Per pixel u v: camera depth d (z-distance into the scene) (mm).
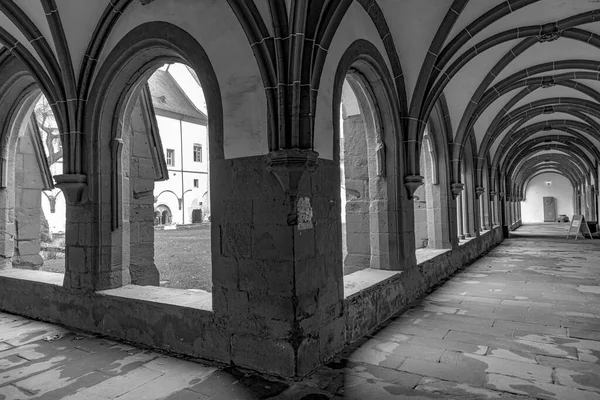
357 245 6238
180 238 19359
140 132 6352
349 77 4953
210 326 3631
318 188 3547
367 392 2932
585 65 7879
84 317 4641
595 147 15609
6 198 6348
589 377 3150
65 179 4617
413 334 4238
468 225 10945
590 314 4949
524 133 14898
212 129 3693
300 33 3111
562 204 33188
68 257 4828
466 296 5957
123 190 4941
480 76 7727
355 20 4297
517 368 3330
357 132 6297
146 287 4770
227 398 2883
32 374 3404
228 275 3537
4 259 6305
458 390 2951
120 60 4410
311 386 3043
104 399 2924
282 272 3232
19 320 5121
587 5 5664
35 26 4633
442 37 5223
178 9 3930
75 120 4672
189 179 34719
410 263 5605
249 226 3426
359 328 4145
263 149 3379
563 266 8914
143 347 4020
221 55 3641
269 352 3279
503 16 5539
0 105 6051
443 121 8156
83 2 4363
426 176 8406
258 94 3422
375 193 5453
